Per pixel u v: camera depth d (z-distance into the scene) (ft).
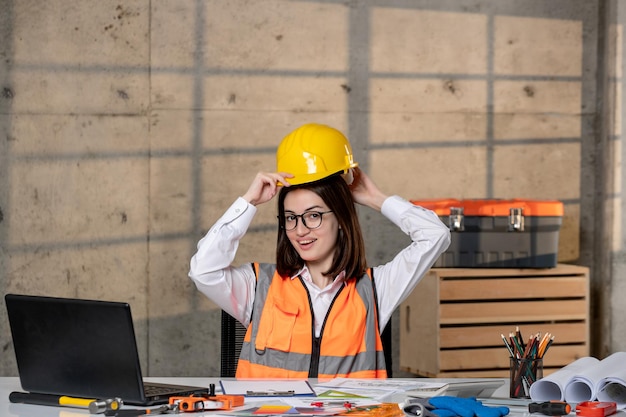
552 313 16.46
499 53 18.83
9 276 17.38
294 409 6.91
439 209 16.30
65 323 7.18
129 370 7.09
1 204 17.33
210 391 7.45
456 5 18.63
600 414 6.82
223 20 17.85
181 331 17.89
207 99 17.84
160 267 17.79
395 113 18.47
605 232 18.81
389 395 7.75
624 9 18.65
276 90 18.04
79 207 17.52
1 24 17.24
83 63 17.48
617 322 18.70
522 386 7.70
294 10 18.07
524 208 16.34
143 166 17.69
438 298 15.93
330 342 9.16
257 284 9.60
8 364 17.46
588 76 19.16
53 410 7.15
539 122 19.01
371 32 18.35
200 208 17.87
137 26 17.62
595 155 19.19
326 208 9.37
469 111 18.72
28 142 17.37
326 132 9.71
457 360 16.01
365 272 9.62
